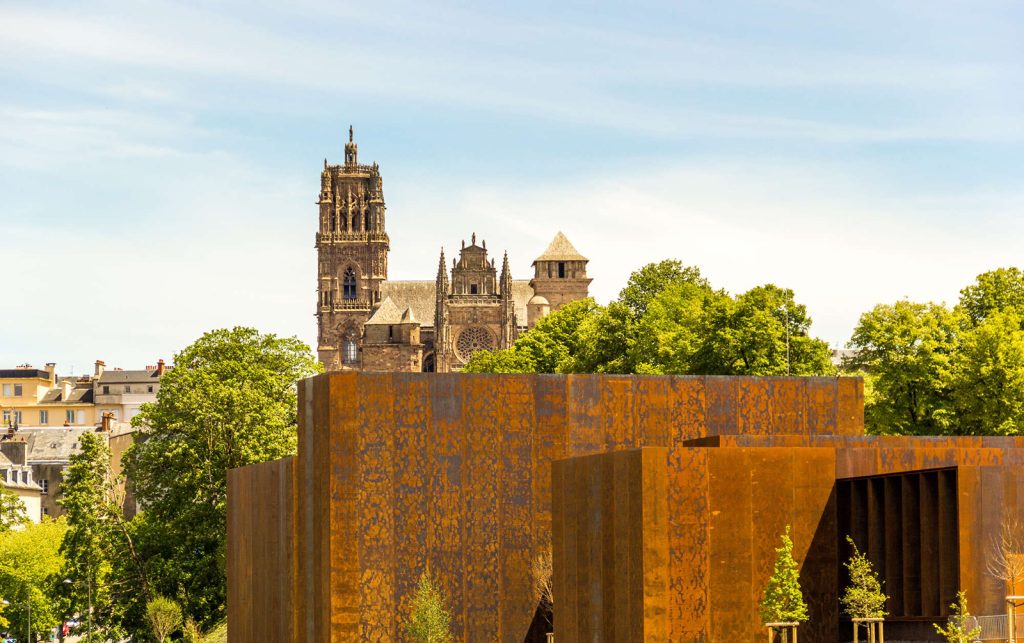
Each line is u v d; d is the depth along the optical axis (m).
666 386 66.00
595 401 64.88
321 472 62.53
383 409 62.38
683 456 50.00
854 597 48.94
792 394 67.56
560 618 57.91
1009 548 47.97
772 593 48.53
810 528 52.31
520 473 63.66
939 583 49.06
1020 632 47.25
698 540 49.88
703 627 49.72
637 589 49.78
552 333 162.62
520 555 63.38
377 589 61.66
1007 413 87.88
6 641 122.06
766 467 51.81
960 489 48.00
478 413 63.44
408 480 62.44
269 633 72.62
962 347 91.50
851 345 94.50
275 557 71.44
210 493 101.81
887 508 51.41
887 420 89.88
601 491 53.06
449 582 62.47
